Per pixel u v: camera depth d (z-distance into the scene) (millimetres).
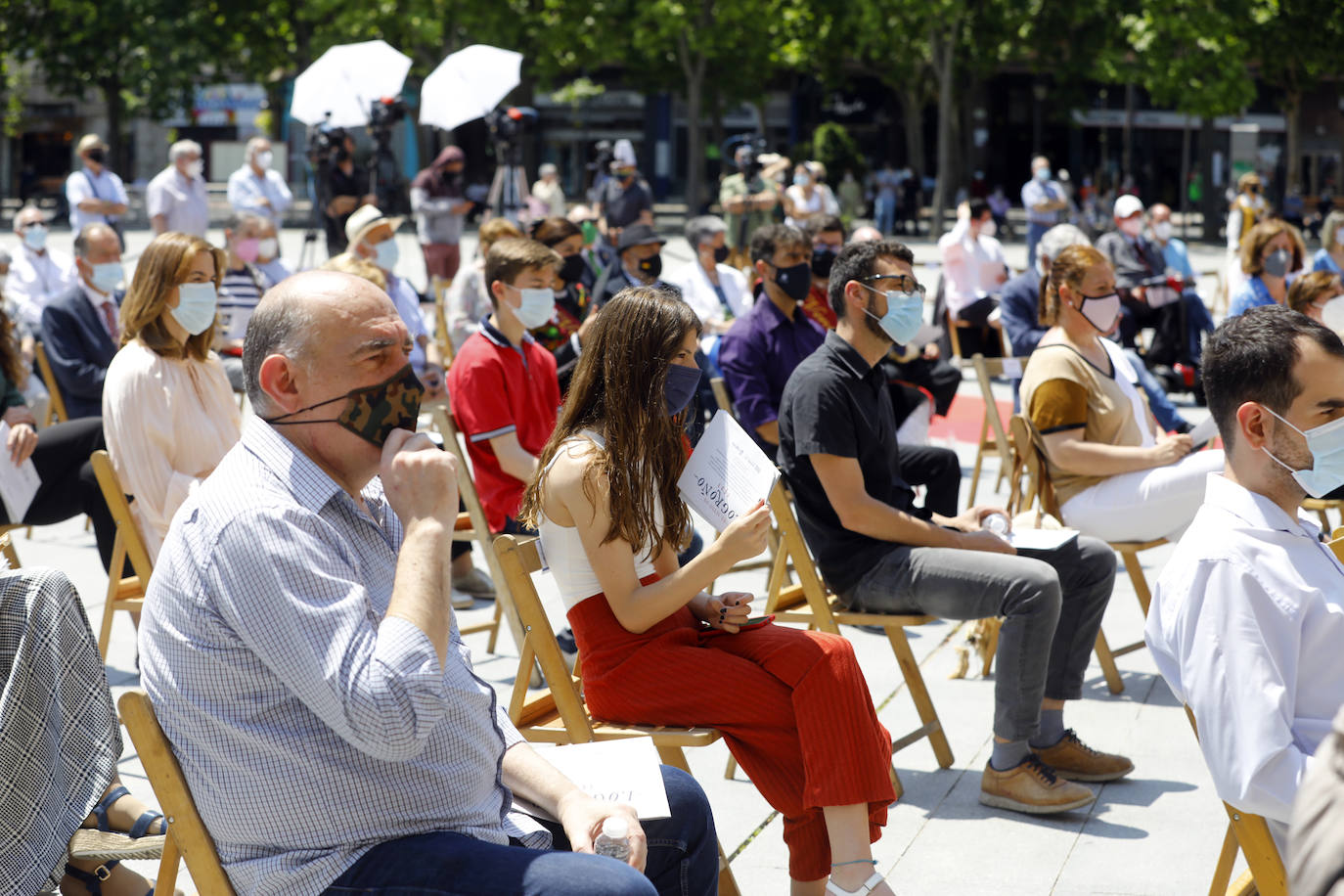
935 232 34031
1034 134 44750
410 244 28344
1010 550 4293
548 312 5473
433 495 2422
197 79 40688
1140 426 5301
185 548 2395
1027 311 9352
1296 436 2768
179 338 4887
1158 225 12375
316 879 2369
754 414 6258
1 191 49688
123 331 4938
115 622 6043
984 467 9164
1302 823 1566
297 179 39938
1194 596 2730
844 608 4473
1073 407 5137
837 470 4289
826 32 35156
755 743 3268
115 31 36000
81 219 15969
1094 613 4387
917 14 31516
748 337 6324
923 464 5836
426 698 2314
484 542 5293
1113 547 5207
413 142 39406
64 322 7012
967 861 3828
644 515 3293
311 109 15703
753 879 3713
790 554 4387
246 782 2371
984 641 5336
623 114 45281
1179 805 4203
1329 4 30938
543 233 8039
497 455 5398
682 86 36469
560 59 35500
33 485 5227
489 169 34250
